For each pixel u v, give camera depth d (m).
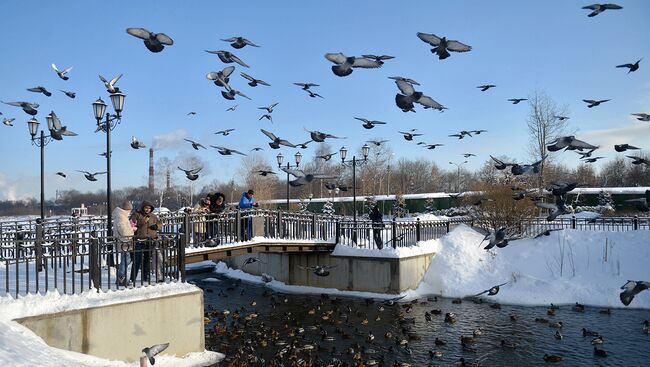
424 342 14.84
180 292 11.76
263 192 54.59
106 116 14.98
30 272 13.27
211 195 18.55
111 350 10.40
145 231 12.49
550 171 41.31
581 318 17.73
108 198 14.89
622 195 41.16
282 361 12.42
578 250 22.88
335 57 6.93
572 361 13.13
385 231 25.36
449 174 82.81
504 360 13.24
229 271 29.55
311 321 17.36
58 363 8.48
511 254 23.42
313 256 23.58
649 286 8.81
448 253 23.64
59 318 9.77
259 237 19.53
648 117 8.97
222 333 15.19
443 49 6.63
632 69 8.67
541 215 27.75
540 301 20.20
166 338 11.36
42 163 20.06
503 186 26.45
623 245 22.45
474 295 21.42
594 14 7.52
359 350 13.57
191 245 16.86
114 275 13.12
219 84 8.69
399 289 21.33
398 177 81.56
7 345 8.22
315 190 68.94
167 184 72.56
